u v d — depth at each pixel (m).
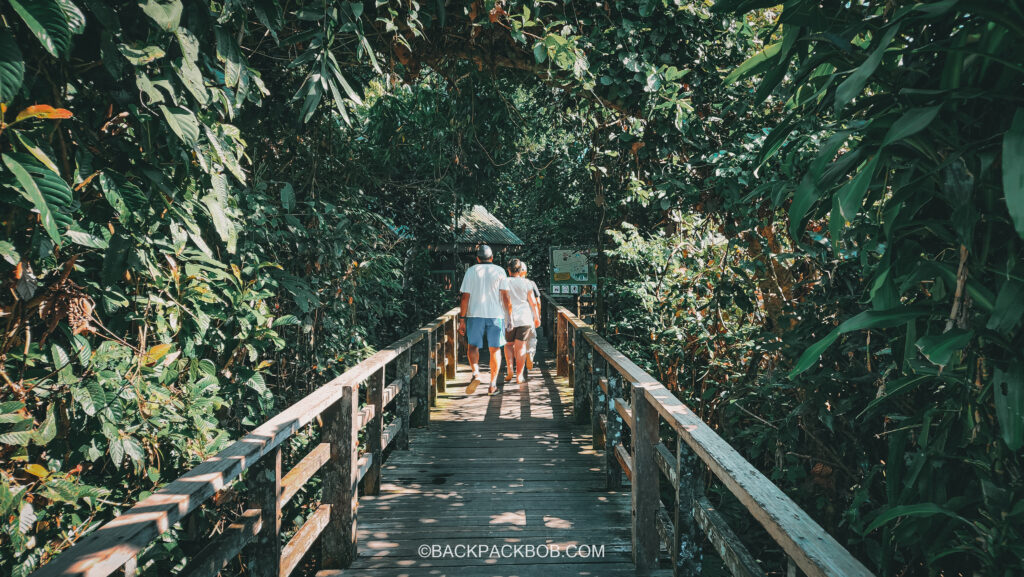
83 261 2.41
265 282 3.78
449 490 4.22
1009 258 1.23
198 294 2.79
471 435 5.64
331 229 5.30
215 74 2.62
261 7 2.59
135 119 2.21
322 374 5.48
